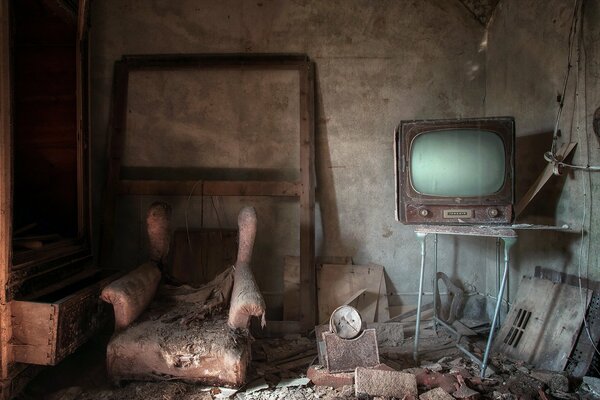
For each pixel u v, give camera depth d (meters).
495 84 3.42
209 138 3.47
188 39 3.49
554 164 2.65
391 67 3.50
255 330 3.24
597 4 2.46
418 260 3.54
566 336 2.55
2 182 2.15
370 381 2.35
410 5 3.49
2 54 2.16
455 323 3.29
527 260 3.09
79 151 3.11
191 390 2.34
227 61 3.45
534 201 2.95
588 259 2.54
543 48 2.90
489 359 2.77
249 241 2.99
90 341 2.93
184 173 3.47
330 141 3.51
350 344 2.53
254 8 3.48
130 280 2.62
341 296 3.41
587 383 2.34
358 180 3.52
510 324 2.95
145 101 3.46
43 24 3.12
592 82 2.50
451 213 2.69
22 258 2.39
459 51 3.51
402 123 2.73
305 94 3.44
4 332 2.14
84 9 2.99
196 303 2.86
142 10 3.46
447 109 3.52
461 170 2.67
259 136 3.47
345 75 3.50
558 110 2.76
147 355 2.34
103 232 3.34
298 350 2.97
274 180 3.47
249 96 3.47
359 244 3.53
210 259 3.34
